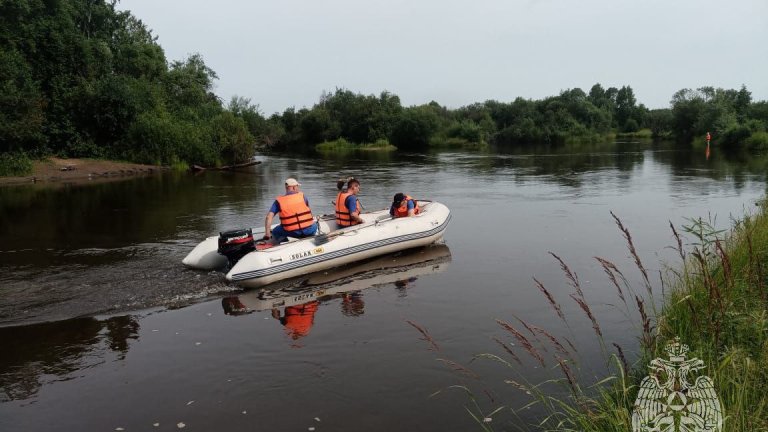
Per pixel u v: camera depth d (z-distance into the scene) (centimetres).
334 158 3641
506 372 479
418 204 1059
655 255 873
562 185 1819
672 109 5522
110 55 3219
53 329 590
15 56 2417
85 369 499
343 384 465
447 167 2669
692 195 1531
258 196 1630
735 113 4766
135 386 467
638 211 1284
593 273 782
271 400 441
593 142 5597
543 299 675
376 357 516
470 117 6525
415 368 492
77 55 2784
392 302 675
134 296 689
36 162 2358
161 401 442
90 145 2633
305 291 722
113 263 830
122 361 514
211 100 4647
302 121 5797
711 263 566
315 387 460
